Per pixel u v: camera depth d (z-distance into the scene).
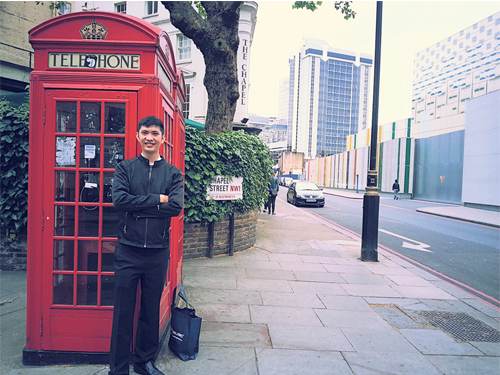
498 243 10.24
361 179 43.00
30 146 2.94
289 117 189.75
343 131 162.75
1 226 5.89
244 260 6.96
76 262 3.04
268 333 3.80
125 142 2.97
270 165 8.71
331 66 159.00
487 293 5.84
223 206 7.05
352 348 3.55
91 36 2.96
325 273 6.37
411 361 3.35
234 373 2.98
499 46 47.06
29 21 12.38
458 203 25.05
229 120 8.52
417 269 6.99
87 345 3.04
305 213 16.64
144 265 2.69
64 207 3.03
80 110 2.97
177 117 4.14
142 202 2.57
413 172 32.06
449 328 4.21
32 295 3.00
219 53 7.96
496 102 18.95
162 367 3.05
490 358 3.48
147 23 3.06
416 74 66.44
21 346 3.33
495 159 19.06
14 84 11.81
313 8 9.04
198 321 3.20
